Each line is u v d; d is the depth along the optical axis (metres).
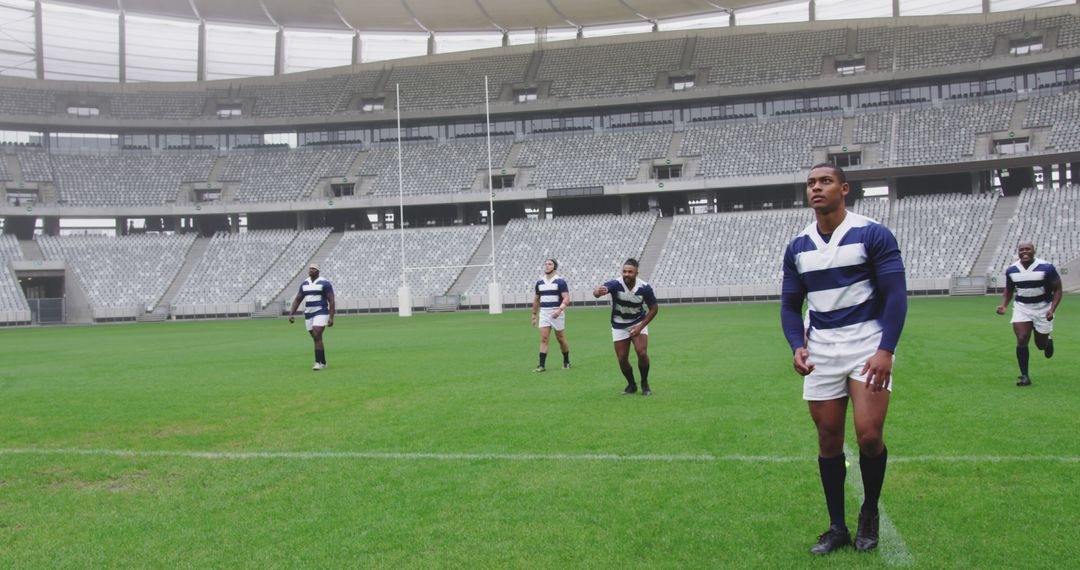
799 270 4.47
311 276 14.80
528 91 57.53
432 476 6.26
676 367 13.45
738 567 4.15
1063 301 30.56
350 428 8.49
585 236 51.22
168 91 59.19
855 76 50.78
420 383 12.31
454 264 50.84
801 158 49.88
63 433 8.50
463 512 5.25
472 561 4.34
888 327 4.12
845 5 59.28
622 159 53.38
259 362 16.86
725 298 43.97
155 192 54.44
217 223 58.19
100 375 14.91
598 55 59.34
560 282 13.62
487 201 52.59
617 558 4.32
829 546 4.34
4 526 5.20
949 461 6.22
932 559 4.19
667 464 6.41
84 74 58.72
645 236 50.31
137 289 50.31
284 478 6.34
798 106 53.72
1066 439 6.90
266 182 55.78
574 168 53.41
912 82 51.25
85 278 50.47
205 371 15.13
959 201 46.50
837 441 4.42
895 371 12.02
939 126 48.78
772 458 6.50
